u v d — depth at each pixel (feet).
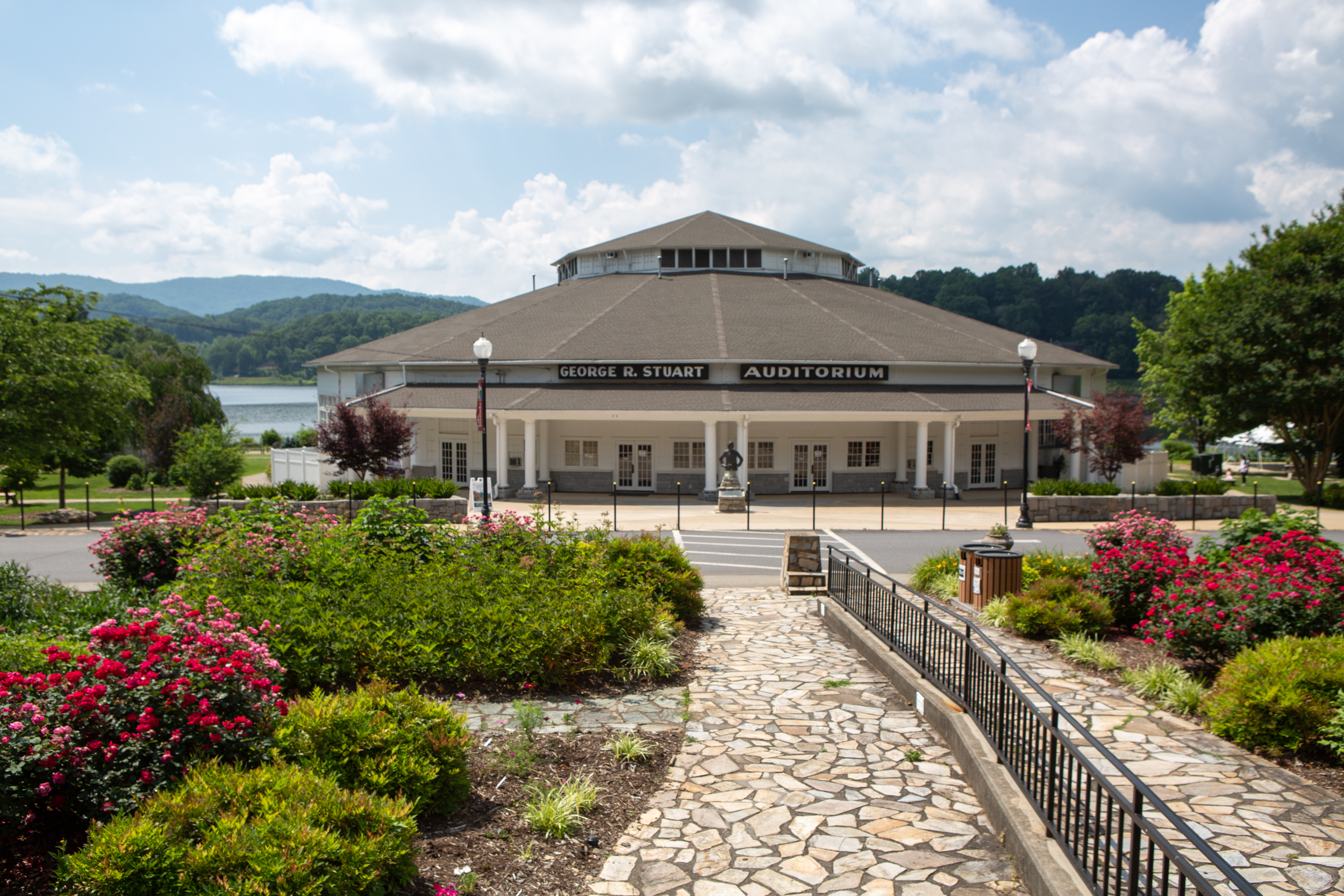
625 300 140.26
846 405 109.40
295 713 19.31
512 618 30.68
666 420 112.78
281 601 30.01
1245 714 24.71
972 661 25.64
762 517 94.27
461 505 86.07
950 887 17.04
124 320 123.03
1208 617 30.78
